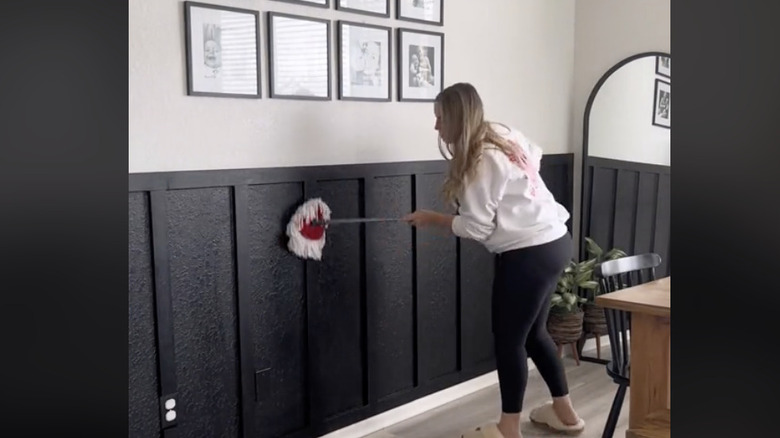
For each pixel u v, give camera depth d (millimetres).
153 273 2258
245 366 2541
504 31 3477
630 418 2201
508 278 2586
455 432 3008
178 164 2301
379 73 2900
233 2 2387
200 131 2348
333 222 2695
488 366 3547
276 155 2566
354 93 2803
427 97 3119
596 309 3785
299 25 2584
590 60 3865
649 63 3666
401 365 3125
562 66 3850
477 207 2512
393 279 3053
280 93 2541
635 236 3777
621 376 2492
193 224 2357
